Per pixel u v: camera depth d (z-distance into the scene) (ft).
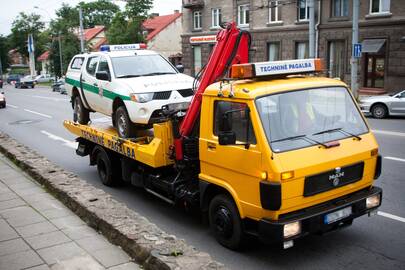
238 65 18.60
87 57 35.47
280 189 16.74
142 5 142.51
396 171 32.32
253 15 110.83
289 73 19.93
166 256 16.19
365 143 19.53
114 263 17.25
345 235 21.26
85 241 19.40
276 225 16.89
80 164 39.40
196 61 131.64
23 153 36.37
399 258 18.79
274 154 17.02
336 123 19.45
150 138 26.86
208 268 15.15
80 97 36.65
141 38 143.84
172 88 29.12
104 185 31.86
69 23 196.44
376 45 84.84
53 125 65.82
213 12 123.13
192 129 22.50
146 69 31.96
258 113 17.63
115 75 30.86
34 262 17.62
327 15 94.32
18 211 23.54
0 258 18.04
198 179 22.43
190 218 24.71
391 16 83.25
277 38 105.50
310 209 17.92
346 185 18.76
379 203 20.12
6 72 371.35
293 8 101.09
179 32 190.90
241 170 18.20
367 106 65.41
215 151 19.62
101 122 36.40
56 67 208.13
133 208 26.68
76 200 23.13
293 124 18.28
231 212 19.33
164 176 24.66
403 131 50.70
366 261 18.58
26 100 120.57
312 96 19.22
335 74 95.76
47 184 27.32
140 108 28.09
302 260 18.86
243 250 19.85
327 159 17.89
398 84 84.23
